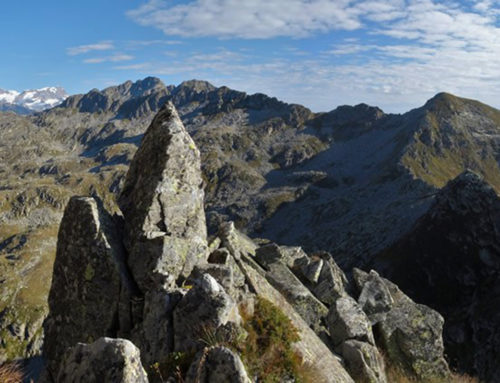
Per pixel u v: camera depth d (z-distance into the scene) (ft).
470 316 224.53
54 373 44.39
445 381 62.59
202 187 56.85
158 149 54.39
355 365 54.75
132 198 54.34
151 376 35.37
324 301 71.15
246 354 37.09
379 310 69.82
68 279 49.11
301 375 38.86
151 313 41.65
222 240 65.98
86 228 48.98
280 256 73.26
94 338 46.60
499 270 281.33
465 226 334.85
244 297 45.16
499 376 160.66
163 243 48.78
